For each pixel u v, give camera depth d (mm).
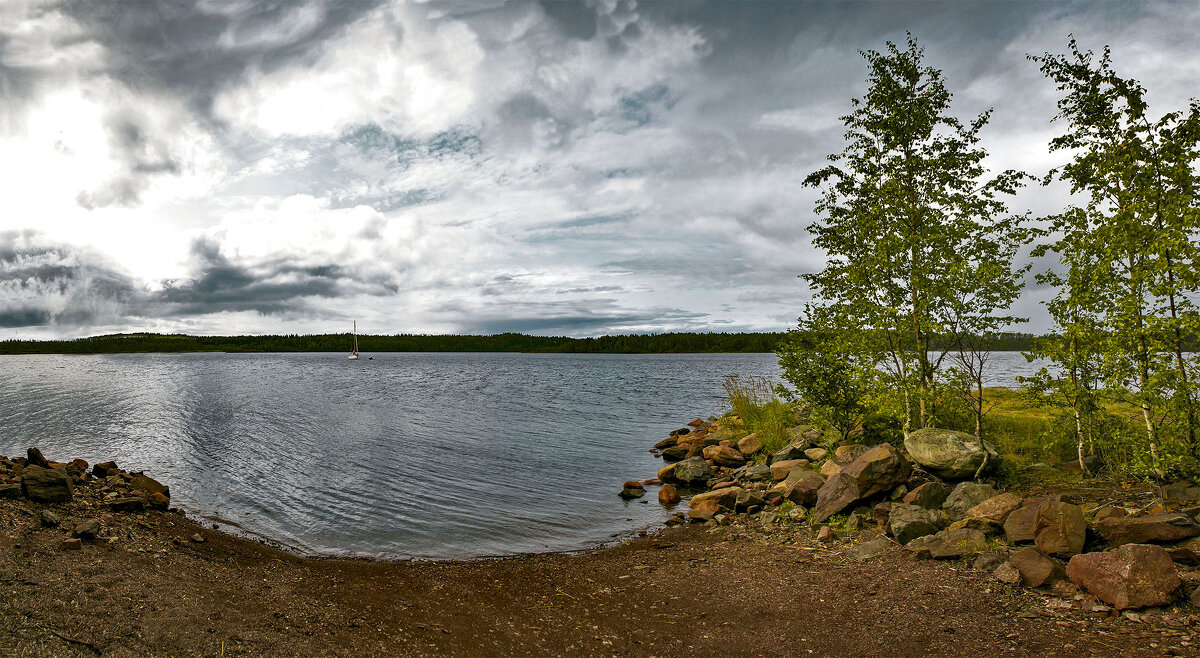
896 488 11961
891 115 15328
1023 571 7766
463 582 9516
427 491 16203
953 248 14523
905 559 9125
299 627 7102
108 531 9641
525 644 7152
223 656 6078
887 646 6547
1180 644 5840
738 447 20531
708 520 13273
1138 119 11281
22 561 7797
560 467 19781
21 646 5762
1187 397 10695
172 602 7254
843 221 16734
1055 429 13836
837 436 17906
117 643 6070
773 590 8594
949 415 17172
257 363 128750
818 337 17625
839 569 9141
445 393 50344
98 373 81125
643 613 8141
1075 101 12180
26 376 72938
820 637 6945
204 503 14469
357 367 111875
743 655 6672
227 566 9227
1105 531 8414
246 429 28062
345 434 26594
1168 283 10477
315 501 14977
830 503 12016
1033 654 6016
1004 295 13547
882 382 15930
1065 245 12188
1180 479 11273
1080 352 12344
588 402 42656
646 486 17172
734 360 153750
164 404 39562
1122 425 12688
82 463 15117
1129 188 11312
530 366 118938
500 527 13125
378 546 11695
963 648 6305
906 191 15562
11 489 10422
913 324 15180
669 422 31703
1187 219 9820
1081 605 6887
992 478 13289
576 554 11305
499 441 24938
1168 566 6766
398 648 6789
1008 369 62938
